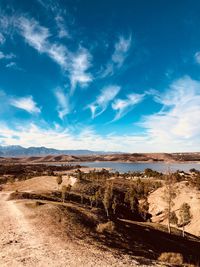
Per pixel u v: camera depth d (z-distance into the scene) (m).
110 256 28.72
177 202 133.88
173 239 66.19
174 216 95.12
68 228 39.69
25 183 157.12
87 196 119.88
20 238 33.25
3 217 47.03
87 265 24.98
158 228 78.06
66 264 24.86
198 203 125.19
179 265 31.56
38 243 31.20
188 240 72.94
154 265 28.11
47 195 96.69
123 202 143.62
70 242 32.56
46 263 24.88
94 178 194.25
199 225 108.38
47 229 38.09
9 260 25.50
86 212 54.62
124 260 27.89
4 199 78.25
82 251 29.39
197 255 53.47
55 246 30.47
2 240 32.41
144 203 137.00
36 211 50.25
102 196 114.94
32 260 25.55
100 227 43.53
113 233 43.78
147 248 41.78
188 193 138.50
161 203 137.25
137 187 165.75
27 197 82.25
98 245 33.25
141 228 62.72
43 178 170.38
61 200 88.00
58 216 46.16
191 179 174.12
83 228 41.41
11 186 152.25
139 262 28.16
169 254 35.00
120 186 177.62
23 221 43.09
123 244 38.66
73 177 171.25
